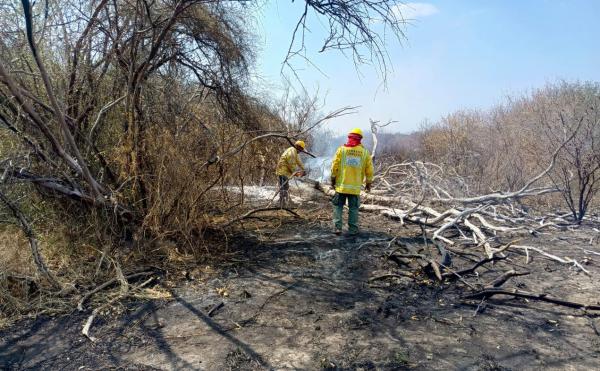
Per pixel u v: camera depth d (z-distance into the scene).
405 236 7.28
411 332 3.98
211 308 4.42
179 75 6.89
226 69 7.05
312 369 3.38
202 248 6.24
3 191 4.94
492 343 3.80
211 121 7.02
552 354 3.62
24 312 4.29
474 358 3.54
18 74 5.25
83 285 4.90
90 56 5.93
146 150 6.19
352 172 7.16
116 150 5.91
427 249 6.25
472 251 6.58
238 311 4.39
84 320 4.17
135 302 4.57
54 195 5.61
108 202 5.68
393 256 5.88
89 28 5.75
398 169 12.00
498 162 12.07
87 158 5.97
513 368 3.41
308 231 7.55
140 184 6.22
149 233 6.21
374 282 5.20
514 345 3.77
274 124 8.74
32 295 4.58
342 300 4.68
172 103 6.52
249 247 6.52
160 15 6.02
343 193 7.21
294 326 4.08
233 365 3.42
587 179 8.31
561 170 9.60
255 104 7.84
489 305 4.60
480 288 5.00
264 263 5.85
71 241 5.63
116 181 6.17
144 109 6.35
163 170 5.97
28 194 5.48
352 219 7.27
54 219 5.73
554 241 7.23
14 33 5.38
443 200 8.97
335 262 5.88
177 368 3.39
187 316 4.29
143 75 6.18
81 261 5.42
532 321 4.24
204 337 3.88
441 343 3.79
